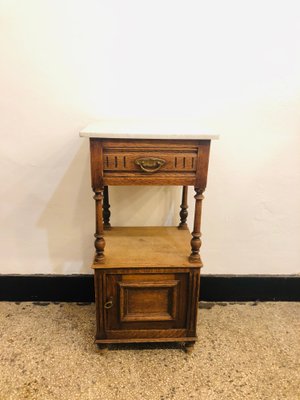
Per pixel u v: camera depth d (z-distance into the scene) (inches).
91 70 53.6
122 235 57.6
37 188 59.5
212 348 53.9
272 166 59.4
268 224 63.0
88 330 57.3
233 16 51.7
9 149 57.0
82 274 64.8
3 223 61.3
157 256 50.6
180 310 51.0
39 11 50.6
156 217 62.0
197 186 45.8
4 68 52.9
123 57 53.1
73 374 48.5
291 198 61.5
